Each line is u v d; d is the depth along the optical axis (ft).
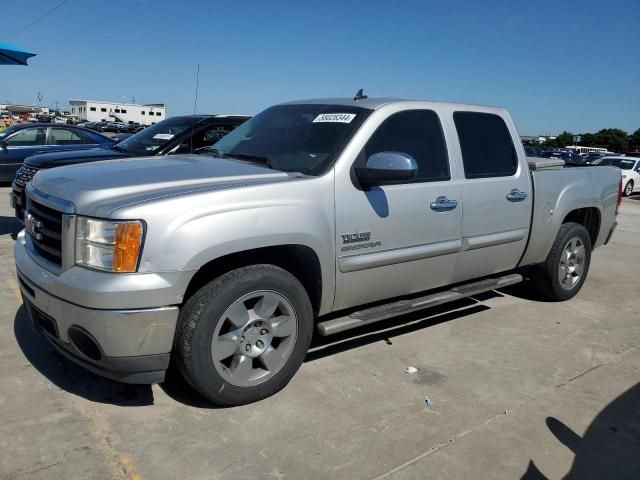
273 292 10.94
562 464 9.75
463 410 11.31
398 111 13.50
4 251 21.57
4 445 9.33
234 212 10.25
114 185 10.52
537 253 17.22
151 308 9.52
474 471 9.41
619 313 18.08
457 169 14.34
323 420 10.64
